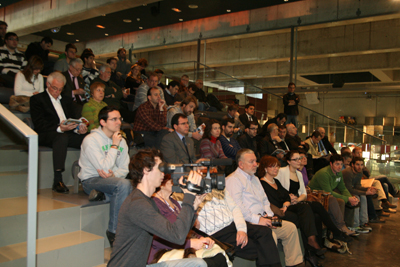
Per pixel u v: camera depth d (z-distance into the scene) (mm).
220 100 8211
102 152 2803
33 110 3289
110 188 2619
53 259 2131
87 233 2520
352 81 12398
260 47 10633
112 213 2594
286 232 3238
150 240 1758
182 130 3748
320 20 8961
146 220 1636
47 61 6156
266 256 2807
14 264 1888
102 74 5012
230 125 4727
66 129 3162
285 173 4066
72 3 8555
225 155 4629
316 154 6875
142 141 4195
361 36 9344
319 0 8977
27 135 1824
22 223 1864
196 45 11438
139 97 5188
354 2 8461
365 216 5344
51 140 3195
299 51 10055
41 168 3246
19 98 3824
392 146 8133
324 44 9758
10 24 10469
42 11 9391
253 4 8523
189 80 8344
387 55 10305
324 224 3936
